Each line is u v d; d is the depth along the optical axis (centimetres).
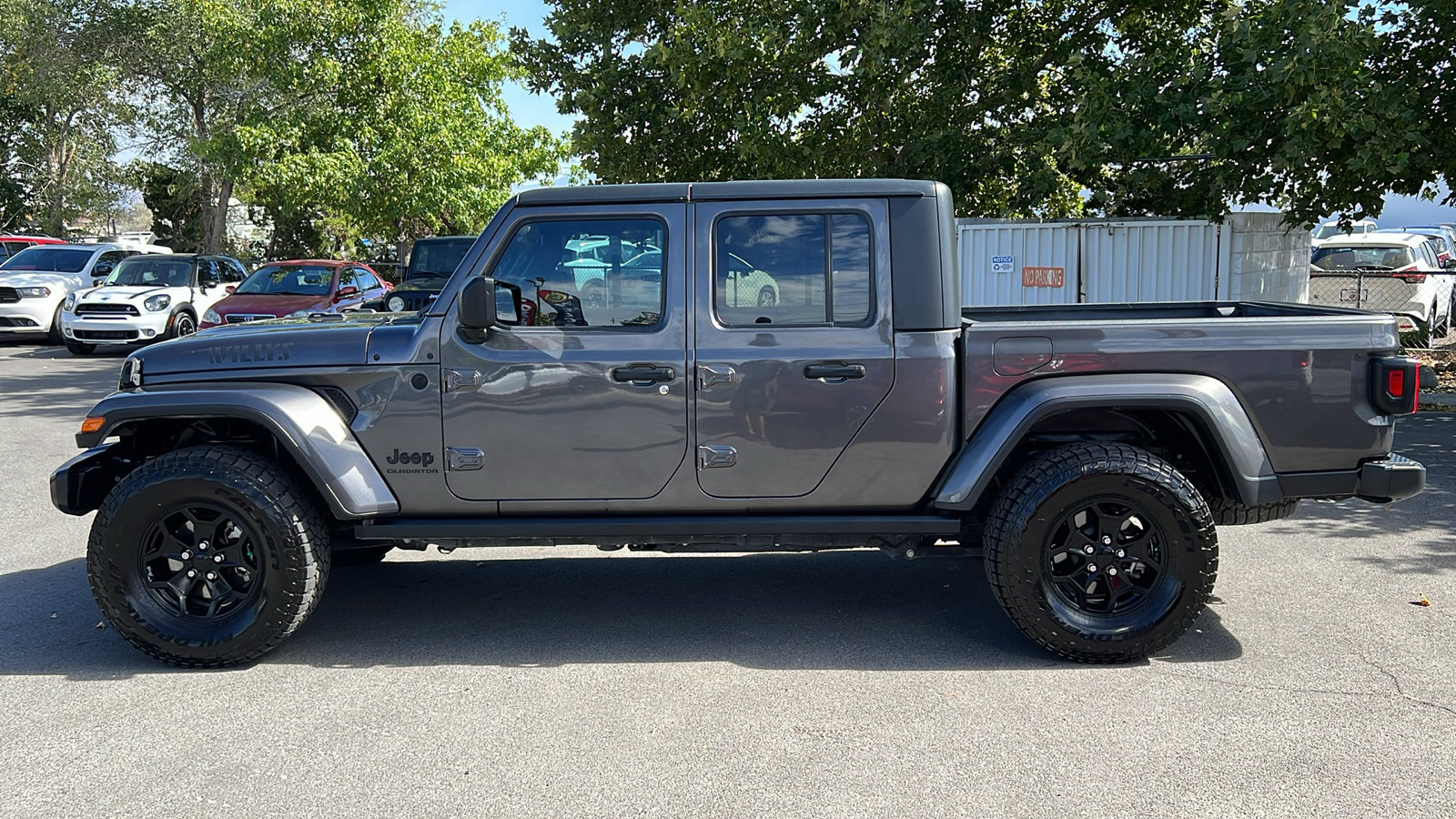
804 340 434
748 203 436
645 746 361
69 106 3800
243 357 443
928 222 435
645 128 1580
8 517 699
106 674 432
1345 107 1089
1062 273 1357
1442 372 1321
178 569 457
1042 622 424
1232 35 1199
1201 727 371
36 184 4212
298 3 2773
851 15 1319
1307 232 1395
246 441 470
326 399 441
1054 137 1262
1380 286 1608
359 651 458
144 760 354
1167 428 462
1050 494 416
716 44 1362
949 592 536
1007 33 1517
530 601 529
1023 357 432
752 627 486
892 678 421
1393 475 434
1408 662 431
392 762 351
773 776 338
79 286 1947
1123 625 425
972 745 359
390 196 2936
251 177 2872
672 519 445
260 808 321
